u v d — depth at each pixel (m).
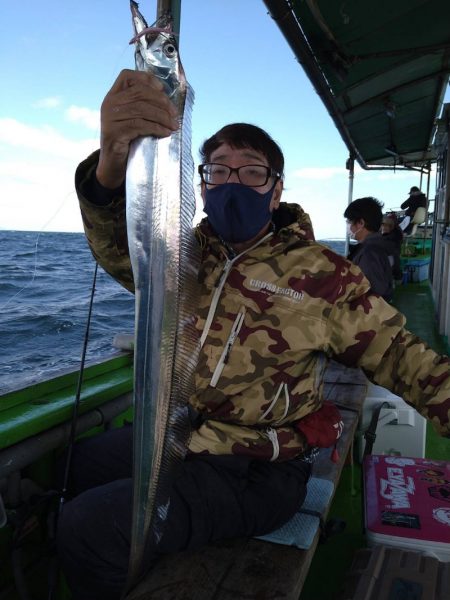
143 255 1.26
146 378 1.28
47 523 1.86
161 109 1.19
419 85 5.75
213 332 1.69
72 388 2.34
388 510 2.08
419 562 1.79
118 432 2.02
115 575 1.48
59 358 6.68
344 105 6.16
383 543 1.95
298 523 1.73
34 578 2.00
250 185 1.69
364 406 3.13
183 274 1.34
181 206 1.30
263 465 1.73
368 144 9.16
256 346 1.66
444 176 7.54
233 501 1.58
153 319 1.28
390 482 2.31
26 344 7.50
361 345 1.73
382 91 5.89
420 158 10.74
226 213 1.69
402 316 1.77
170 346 1.32
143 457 1.30
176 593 1.42
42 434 1.94
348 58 4.42
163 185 1.26
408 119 7.50
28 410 2.01
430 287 10.27
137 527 1.32
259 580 1.46
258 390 1.66
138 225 1.25
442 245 6.77
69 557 1.49
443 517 2.04
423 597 1.62
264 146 1.71
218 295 1.71
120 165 1.31
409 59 4.71
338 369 3.55
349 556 2.45
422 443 3.07
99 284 13.67
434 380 1.66
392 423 3.07
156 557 1.56
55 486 2.06
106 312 10.01
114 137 1.22
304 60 4.19
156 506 1.34
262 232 1.80
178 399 1.38
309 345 1.69
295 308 1.68
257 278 1.70
